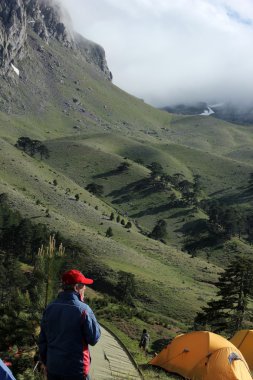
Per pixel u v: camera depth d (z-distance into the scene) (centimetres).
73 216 15175
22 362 1270
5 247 9150
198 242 17475
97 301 4259
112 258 10812
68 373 607
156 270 10994
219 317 4647
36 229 9356
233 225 17688
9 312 1512
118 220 16412
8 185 15275
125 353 1666
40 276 1530
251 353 2139
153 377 1527
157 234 17188
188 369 1617
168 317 8062
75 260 9200
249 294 4744
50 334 624
